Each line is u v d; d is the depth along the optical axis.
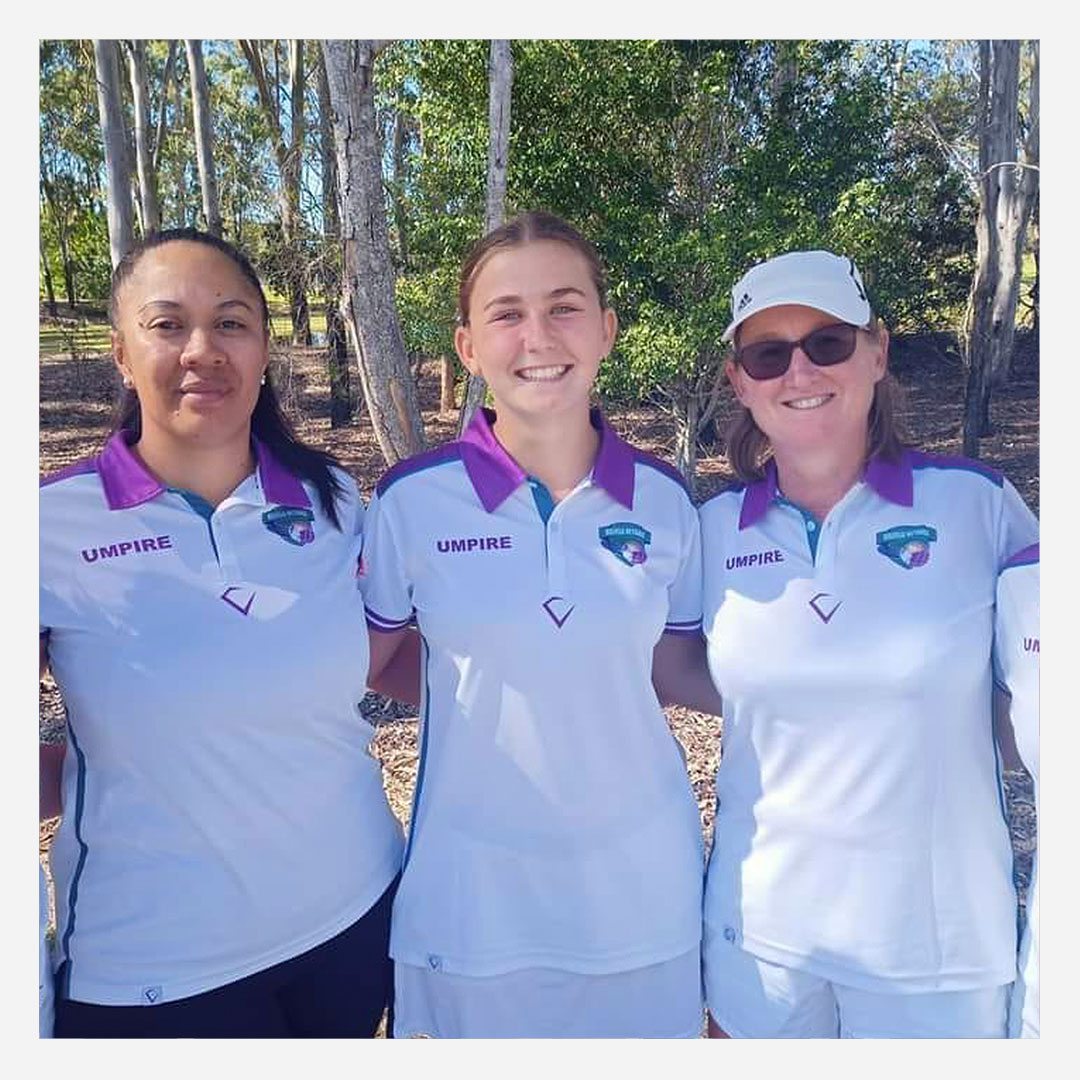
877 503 2.14
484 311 2.18
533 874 2.14
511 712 2.11
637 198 6.29
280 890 2.06
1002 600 2.08
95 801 2.00
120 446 2.10
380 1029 2.78
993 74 8.12
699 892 2.27
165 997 2.00
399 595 2.23
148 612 2.00
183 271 2.04
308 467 2.25
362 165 5.17
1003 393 8.72
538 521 2.16
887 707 2.03
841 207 6.20
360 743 2.22
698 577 2.31
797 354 2.13
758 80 6.42
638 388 6.35
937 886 2.06
